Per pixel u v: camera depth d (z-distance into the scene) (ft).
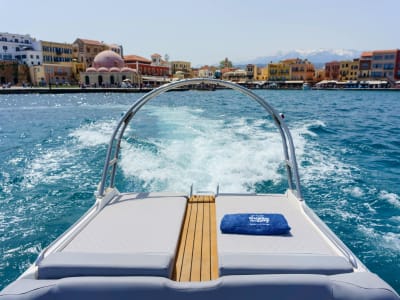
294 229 9.62
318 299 6.85
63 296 6.92
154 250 8.50
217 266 8.45
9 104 110.42
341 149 32.60
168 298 6.97
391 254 13.56
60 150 32.99
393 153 31.01
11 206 19.01
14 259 13.78
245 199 12.32
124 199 12.49
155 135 37.70
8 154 31.76
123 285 6.98
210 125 46.37
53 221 17.16
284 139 13.64
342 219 16.63
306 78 298.56
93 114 74.38
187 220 11.19
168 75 330.34
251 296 6.91
